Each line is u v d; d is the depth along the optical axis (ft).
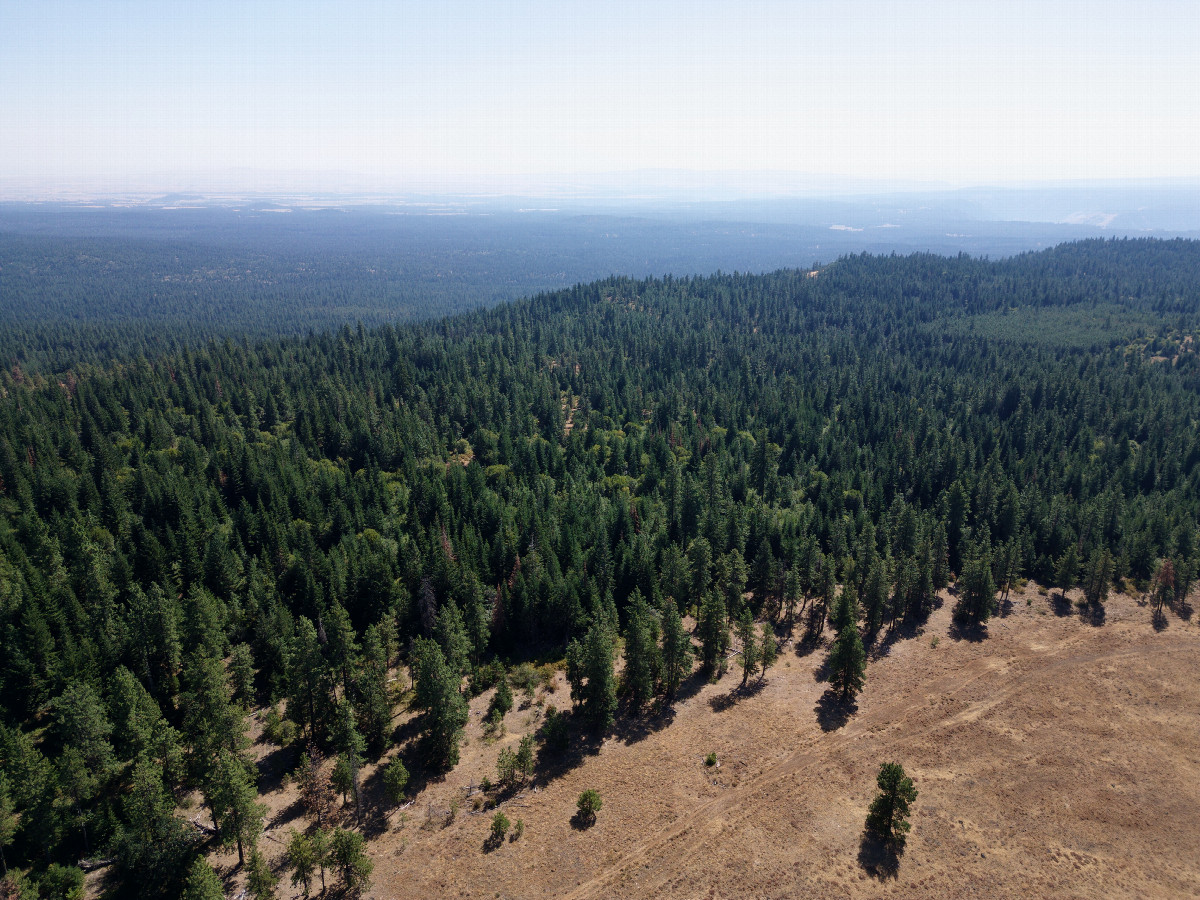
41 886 177.99
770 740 240.32
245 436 575.38
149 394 626.64
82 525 379.96
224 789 178.60
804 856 191.42
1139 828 206.49
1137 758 236.02
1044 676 283.79
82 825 196.34
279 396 639.35
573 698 251.39
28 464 449.89
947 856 193.26
